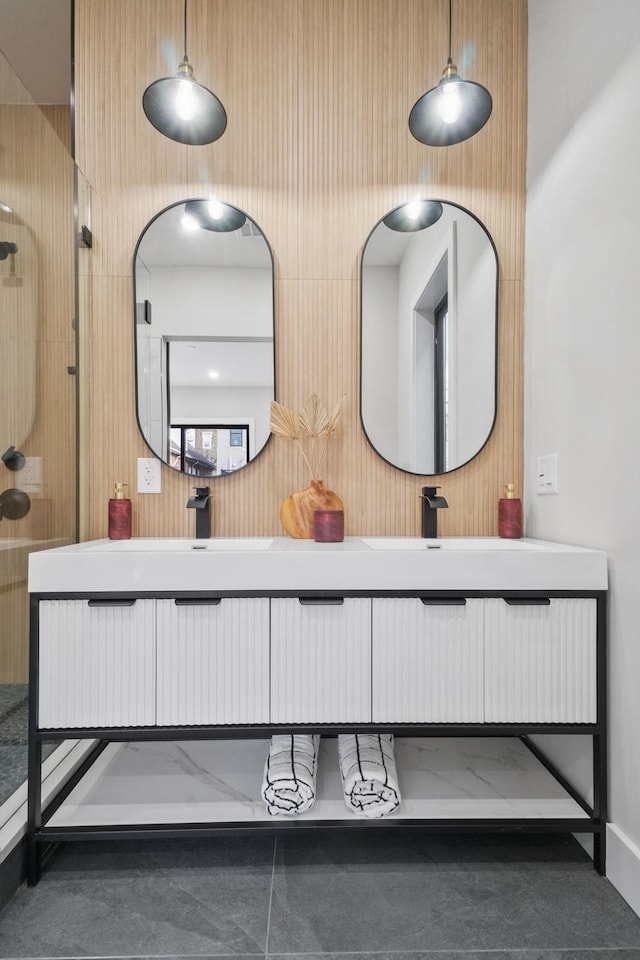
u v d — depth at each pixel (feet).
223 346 5.59
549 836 4.35
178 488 5.57
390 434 5.64
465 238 5.66
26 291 4.90
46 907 3.58
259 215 5.63
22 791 4.26
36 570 3.84
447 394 5.67
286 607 3.91
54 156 5.15
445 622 3.93
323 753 4.99
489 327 5.68
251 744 5.12
